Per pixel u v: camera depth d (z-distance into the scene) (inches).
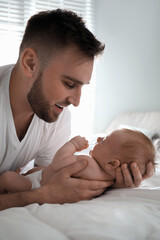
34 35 40.1
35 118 46.9
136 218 28.6
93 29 159.9
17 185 41.9
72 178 37.4
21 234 24.8
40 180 43.6
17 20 138.0
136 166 37.8
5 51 136.1
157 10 123.2
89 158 42.4
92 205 31.5
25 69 40.3
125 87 141.8
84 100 156.9
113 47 149.2
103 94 156.3
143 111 131.5
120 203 33.3
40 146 52.4
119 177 39.6
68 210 30.0
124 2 141.0
